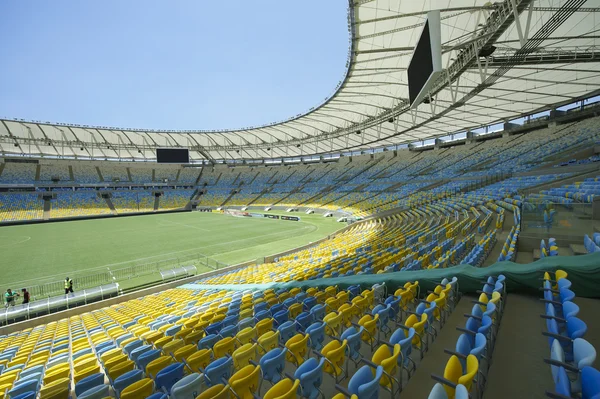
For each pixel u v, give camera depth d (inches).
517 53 587.8
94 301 589.6
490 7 442.6
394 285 301.1
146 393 167.0
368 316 221.5
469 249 458.9
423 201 1192.2
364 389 121.3
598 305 210.7
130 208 2199.8
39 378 223.1
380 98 1071.6
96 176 2381.9
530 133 1347.2
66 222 1750.7
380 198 1651.1
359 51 717.9
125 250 989.8
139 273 754.2
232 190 2659.9
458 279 275.0
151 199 2385.6
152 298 576.7
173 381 184.5
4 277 733.9
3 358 309.7
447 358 183.2
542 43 613.6
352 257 534.3
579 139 1012.5
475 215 712.4
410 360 173.2
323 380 177.5
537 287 240.7
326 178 2372.0
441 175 1505.9
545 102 1073.5
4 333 486.6
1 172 2021.4
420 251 453.4
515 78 783.7
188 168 2854.3
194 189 2645.2
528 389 141.5
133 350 259.8
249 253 927.7
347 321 249.0
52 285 677.3
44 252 968.9
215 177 2834.6
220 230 1368.1
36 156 2247.8
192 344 235.8
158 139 2250.2
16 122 1604.3
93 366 237.3
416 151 2060.8
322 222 1567.4
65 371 229.6
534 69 713.0
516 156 1214.9
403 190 1601.9
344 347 171.2
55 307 542.3
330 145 2182.6
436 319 231.9
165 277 706.8
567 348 149.9
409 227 825.5
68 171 2292.1
